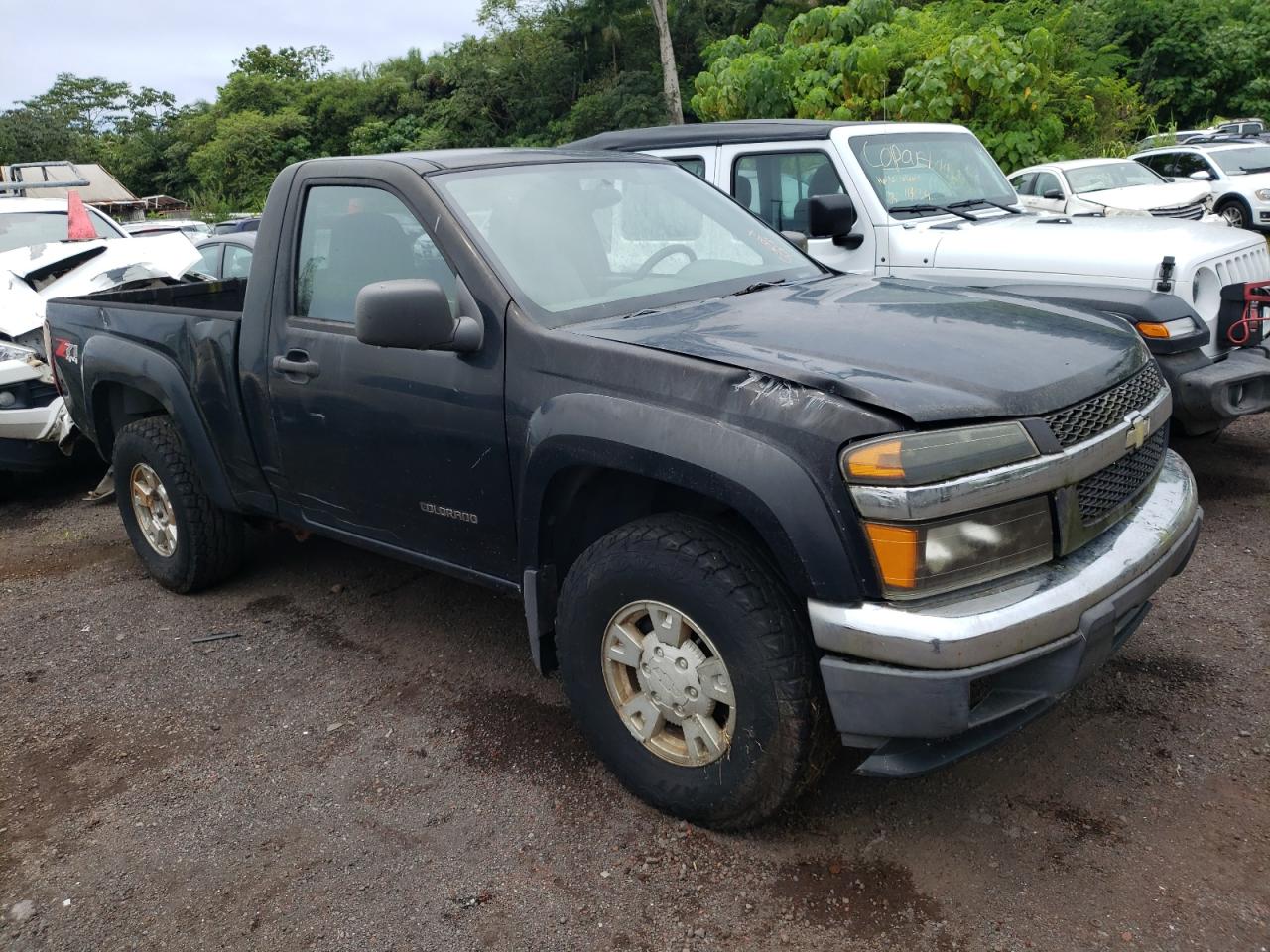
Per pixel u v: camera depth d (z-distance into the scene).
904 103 12.14
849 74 12.23
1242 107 30.11
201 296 5.60
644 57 38.19
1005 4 17.52
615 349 2.71
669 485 2.84
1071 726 3.15
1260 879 2.45
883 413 2.29
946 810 2.80
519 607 4.38
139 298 5.34
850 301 3.14
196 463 4.26
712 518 2.68
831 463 2.29
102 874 2.80
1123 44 31.16
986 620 2.24
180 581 4.65
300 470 3.77
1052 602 2.32
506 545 3.15
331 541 5.31
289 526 4.28
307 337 3.57
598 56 40.47
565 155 3.78
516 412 2.93
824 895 2.52
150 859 2.85
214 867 2.80
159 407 4.70
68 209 8.11
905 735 2.31
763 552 2.54
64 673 4.02
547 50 40.25
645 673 2.76
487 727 3.42
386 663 3.92
